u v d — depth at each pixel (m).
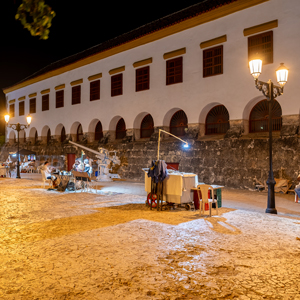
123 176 20.34
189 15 16.78
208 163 15.72
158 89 18.55
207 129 16.91
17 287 4.01
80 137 25.83
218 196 9.69
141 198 11.89
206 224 7.47
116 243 5.88
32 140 31.00
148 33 18.62
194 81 16.72
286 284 4.11
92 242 5.96
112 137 22.22
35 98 29.97
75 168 16.73
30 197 12.19
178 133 18.31
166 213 8.92
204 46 16.08
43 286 4.04
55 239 6.18
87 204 10.55
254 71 8.76
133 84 20.11
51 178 15.35
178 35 17.47
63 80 26.27
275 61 13.57
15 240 6.14
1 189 14.80
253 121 15.10
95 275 4.39
